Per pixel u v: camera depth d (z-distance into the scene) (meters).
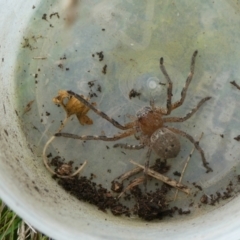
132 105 0.18
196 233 0.14
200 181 0.17
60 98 0.17
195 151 0.18
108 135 0.18
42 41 0.18
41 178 0.16
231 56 0.18
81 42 0.18
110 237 0.14
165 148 0.16
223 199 0.17
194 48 0.18
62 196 0.16
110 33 0.18
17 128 0.17
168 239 0.14
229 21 0.18
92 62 0.18
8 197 0.13
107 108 0.18
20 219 0.18
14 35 0.18
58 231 0.13
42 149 0.18
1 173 0.13
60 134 0.17
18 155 0.16
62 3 0.18
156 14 0.18
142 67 0.18
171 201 0.17
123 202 0.17
